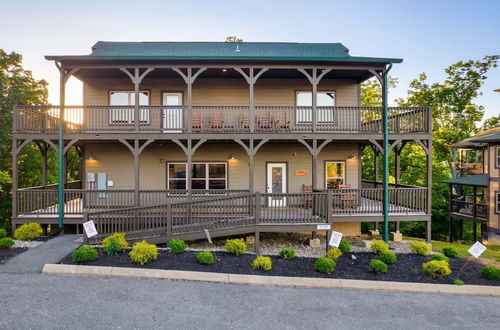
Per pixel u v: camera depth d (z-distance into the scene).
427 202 10.74
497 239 15.46
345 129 11.13
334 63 10.84
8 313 4.87
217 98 12.80
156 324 4.68
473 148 20.84
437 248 10.84
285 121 11.23
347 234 12.03
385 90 10.83
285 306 5.47
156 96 12.64
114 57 10.20
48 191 10.36
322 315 5.18
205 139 10.64
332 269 7.10
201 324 4.73
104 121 12.24
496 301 5.99
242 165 13.03
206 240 10.23
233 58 10.35
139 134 10.55
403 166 24.83
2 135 18.16
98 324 4.62
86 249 7.19
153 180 12.77
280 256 8.38
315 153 10.73
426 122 10.98
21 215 10.26
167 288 6.05
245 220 9.17
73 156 25.78
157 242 8.73
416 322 5.04
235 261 7.81
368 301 5.81
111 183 12.56
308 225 9.17
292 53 13.31
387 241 10.39
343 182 13.19
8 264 7.08
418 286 6.46
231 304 5.47
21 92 19.61
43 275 6.52
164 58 10.28
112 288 5.95
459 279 6.97
